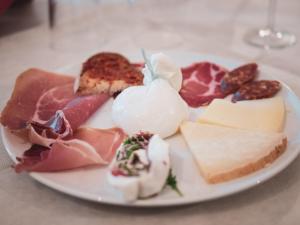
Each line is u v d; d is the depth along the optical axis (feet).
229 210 2.51
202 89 3.65
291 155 2.69
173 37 5.24
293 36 5.26
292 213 2.50
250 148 2.66
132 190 2.29
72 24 5.63
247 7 6.22
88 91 3.55
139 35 5.32
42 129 2.91
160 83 3.17
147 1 6.52
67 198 2.61
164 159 2.37
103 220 2.44
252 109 3.18
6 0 5.09
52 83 3.61
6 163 2.92
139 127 3.01
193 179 2.55
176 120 3.02
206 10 6.15
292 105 3.30
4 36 5.30
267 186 2.69
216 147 2.71
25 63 4.59
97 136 2.94
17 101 3.31
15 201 2.59
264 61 4.64
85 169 2.63
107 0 6.45
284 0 6.40
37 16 5.88
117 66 3.85
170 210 2.50
